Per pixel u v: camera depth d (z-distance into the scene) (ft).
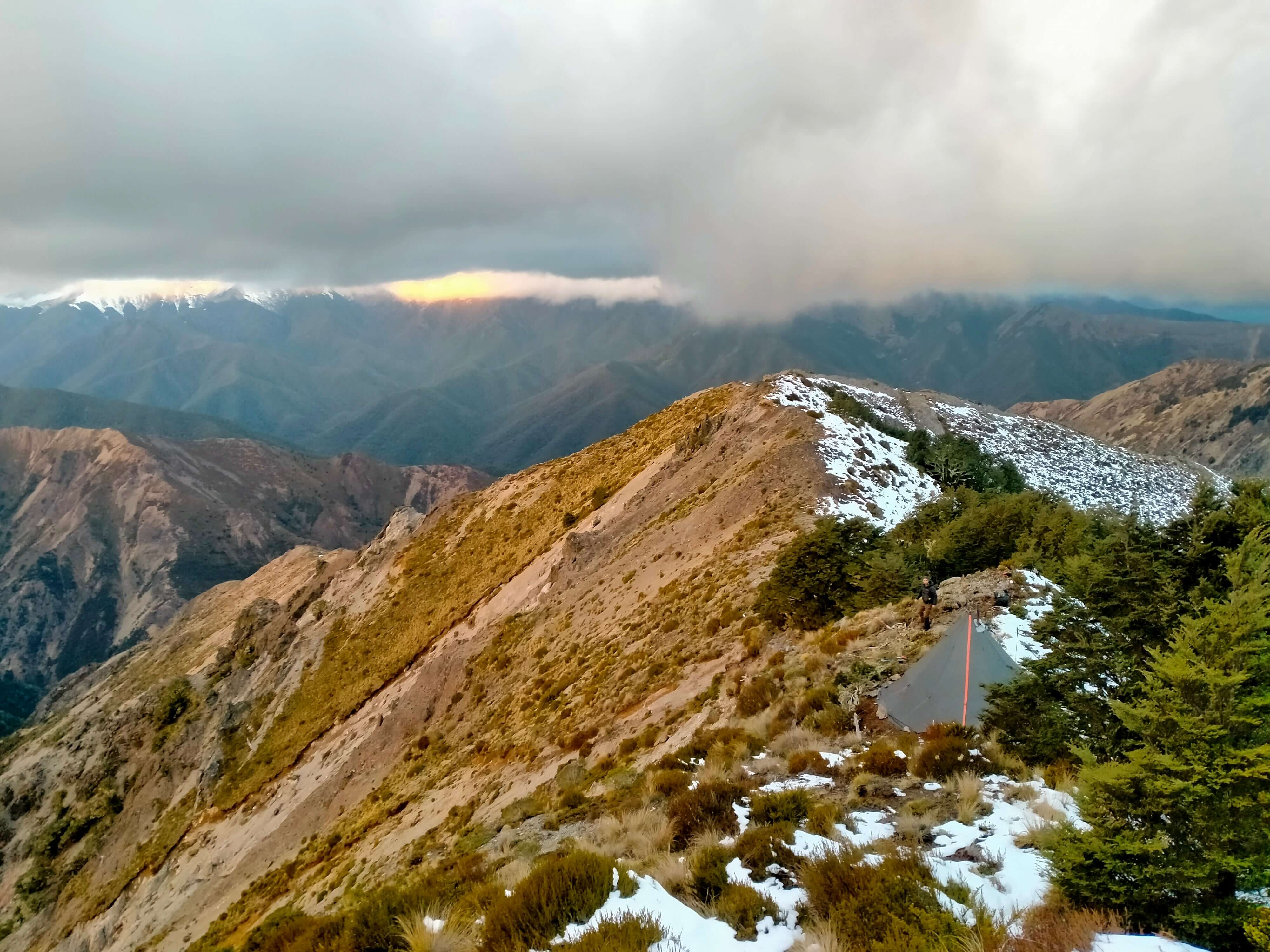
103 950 183.93
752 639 85.81
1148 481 445.37
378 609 279.08
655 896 26.48
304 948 31.09
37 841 263.08
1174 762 22.04
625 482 240.53
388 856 94.68
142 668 444.55
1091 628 39.17
